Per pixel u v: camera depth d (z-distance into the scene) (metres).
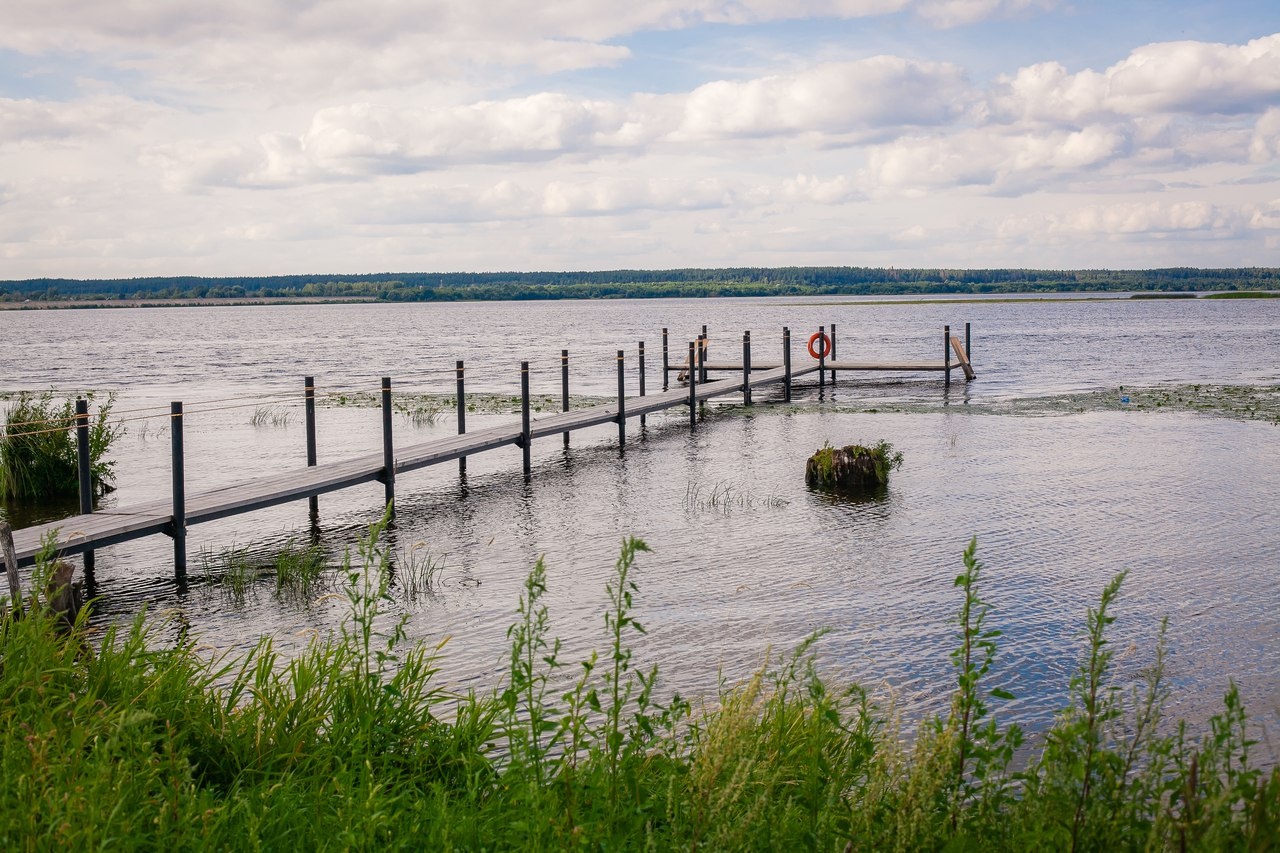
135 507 14.32
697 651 9.88
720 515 16.53
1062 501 16.86
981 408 30.70
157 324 143.38
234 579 13.01
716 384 33.44
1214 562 12.82
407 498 18.78
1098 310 135.12
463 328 108.88
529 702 5.01
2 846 3.74
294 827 4.49
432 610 11.53
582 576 12.90
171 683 5.92
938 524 15.40
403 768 5.58
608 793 4.48
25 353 67.62
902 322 105.56
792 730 5.77
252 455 23.61
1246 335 70.12
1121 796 4.07
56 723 5.11
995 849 4.03
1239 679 8.95
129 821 4.07
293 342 81.69
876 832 4.19
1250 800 3.72
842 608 11.27
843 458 18.70
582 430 28.39
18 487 18.53
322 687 6.16
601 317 143.88
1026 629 10.41
